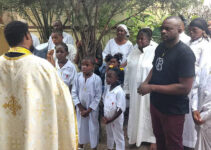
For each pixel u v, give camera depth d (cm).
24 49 185
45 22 489
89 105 334
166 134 241
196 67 291
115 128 323
